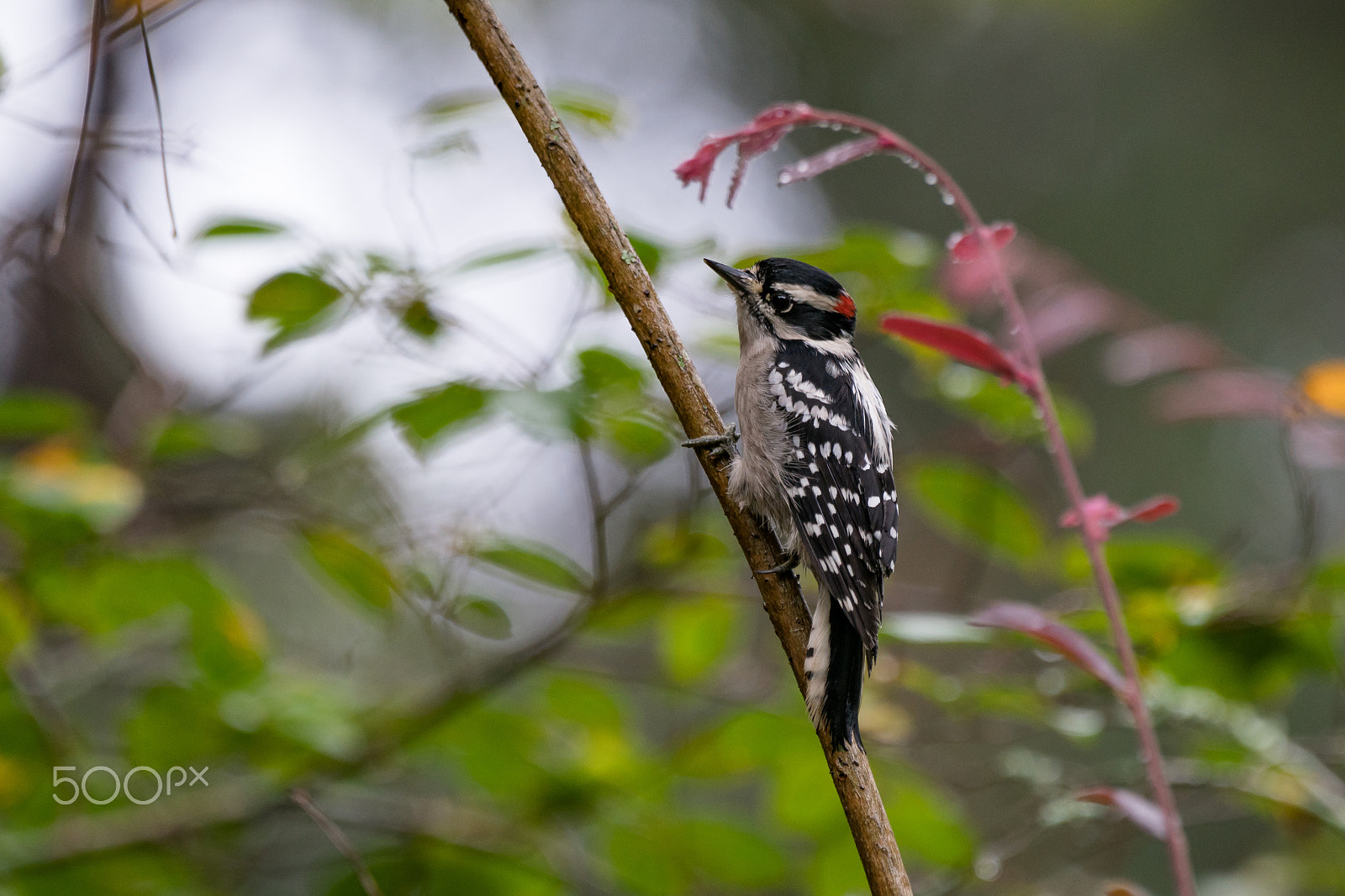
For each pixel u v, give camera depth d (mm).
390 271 6805
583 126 7066
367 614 8016
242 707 7535
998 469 8539
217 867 8281
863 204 21859
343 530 7840
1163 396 7414
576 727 8852
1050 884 8836
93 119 6891
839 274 7750
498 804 8539
